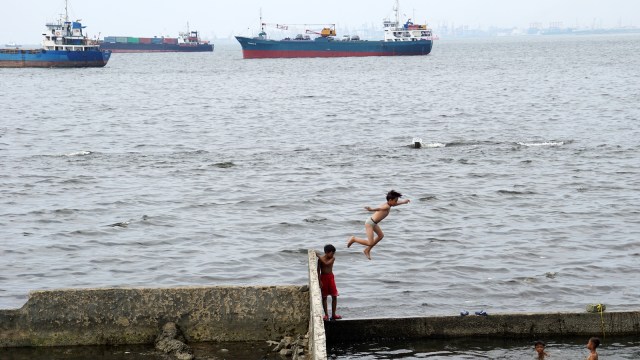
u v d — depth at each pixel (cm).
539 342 1672
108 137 5722
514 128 5881
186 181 3856
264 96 9688
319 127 6228
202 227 2928
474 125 6150
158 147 5156
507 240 2681
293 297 1708
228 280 2300
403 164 4278
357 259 2481
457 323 1784
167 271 2384
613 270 2333
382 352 1717
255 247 2650
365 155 4641
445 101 8450
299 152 4825
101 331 1692
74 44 16575
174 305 1703
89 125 6538
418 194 3466
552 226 2859
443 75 13350
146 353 1642
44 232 2845
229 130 6116
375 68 16050
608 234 2738
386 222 2952
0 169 4197
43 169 4209
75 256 2545
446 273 2327
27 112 7712
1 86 11762
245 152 4866
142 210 3209
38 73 15338
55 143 5362
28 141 5456
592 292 2147
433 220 2981
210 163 4412
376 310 2020
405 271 2348
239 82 12644
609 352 1692
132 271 2386
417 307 2042
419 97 9081
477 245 2625
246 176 3984
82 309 1688
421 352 1716
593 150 4606
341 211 3173
